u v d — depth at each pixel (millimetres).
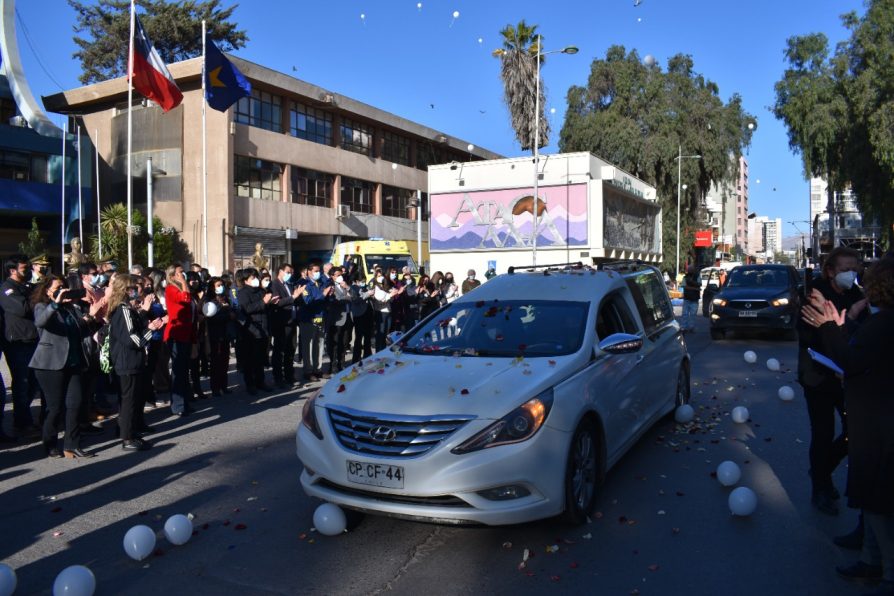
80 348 6543
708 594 3598
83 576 3537
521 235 26875
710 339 16094
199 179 28484
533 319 5414
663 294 7648
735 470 5242
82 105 31609
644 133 41344
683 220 44625
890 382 3238
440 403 4133
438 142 43750
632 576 3805
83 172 29375
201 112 28297
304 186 33344
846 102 30609
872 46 28656
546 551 4145
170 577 3906
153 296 7930
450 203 28141
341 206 35125
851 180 31172
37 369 6332
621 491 5207
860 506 3334
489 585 3729
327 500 4242
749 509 4582
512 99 32375
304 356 10711
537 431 4070
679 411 7309
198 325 9234
